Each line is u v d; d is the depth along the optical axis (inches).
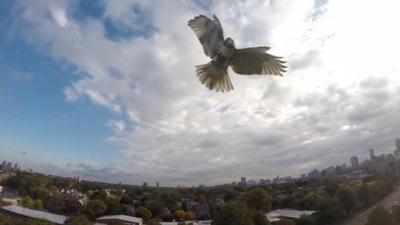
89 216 5147.6
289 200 6491.1
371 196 5802.2
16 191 7199.8
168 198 6855.3
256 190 5718.5
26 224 3801.7
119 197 6761.8
